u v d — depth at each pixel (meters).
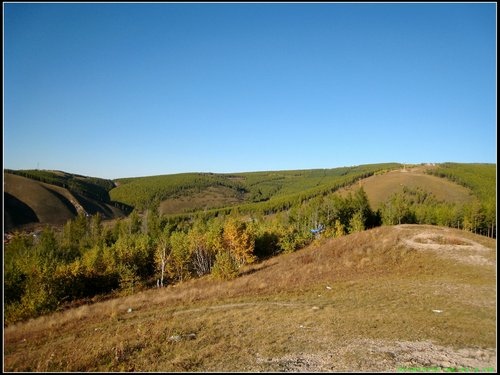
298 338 17.23
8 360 15.99
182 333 18.77
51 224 163.25
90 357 15.52
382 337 16.78
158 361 14.88
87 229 99.06
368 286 29.92
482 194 135.38
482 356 14.20
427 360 13.88
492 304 22.20
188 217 164.50
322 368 13.50
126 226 100.19
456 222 86.94
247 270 50.41
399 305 22.80
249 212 161.25
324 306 23.91
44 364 15.10
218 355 15.30
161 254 55.97
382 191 160.25
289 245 62.41
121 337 18.52
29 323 26.81
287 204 164.62
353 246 48.59
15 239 72.56
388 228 55.03
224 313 23.39
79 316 26.98
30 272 45.66
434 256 38.47
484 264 34.09
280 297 28.30
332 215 86.69
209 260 59.53
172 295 34.22
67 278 47.69
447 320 19.05
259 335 17.97
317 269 40.75
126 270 50.44
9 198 167.12
